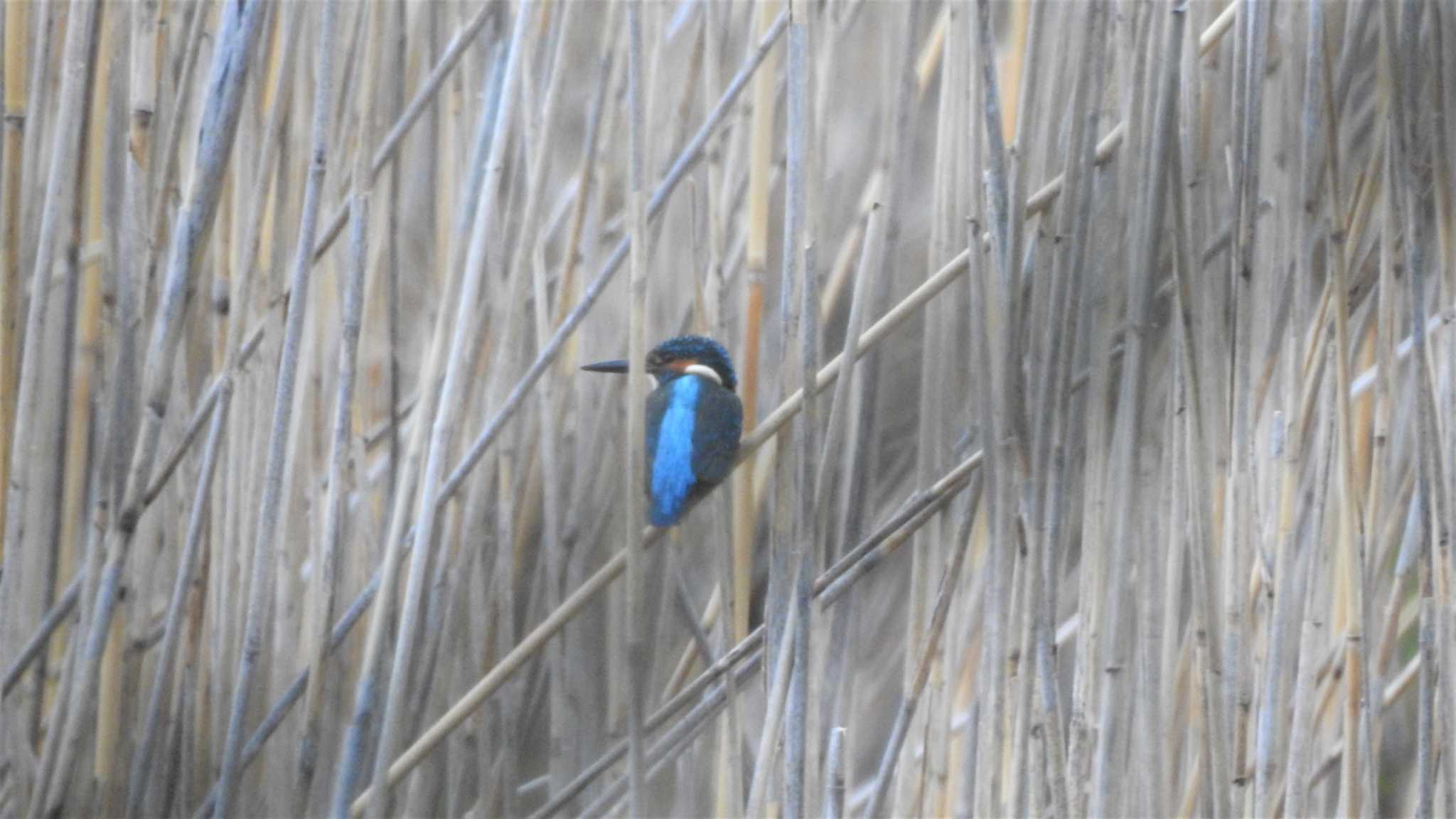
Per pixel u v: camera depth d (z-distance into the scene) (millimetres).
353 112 7277
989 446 6137
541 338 7176
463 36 6934
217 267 6938
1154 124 6086
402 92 7508
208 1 6375
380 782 6184
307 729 6441
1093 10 5996
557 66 6492
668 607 7605
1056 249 6180
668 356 6957
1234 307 6293
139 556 7027
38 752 7117
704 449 6328
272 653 7195
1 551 6797
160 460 7043
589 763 8273
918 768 7145
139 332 6801
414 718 7340
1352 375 7242
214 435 6324
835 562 6680
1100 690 6500
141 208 6387
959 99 6578
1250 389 6320
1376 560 6598
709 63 6918
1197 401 6211
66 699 6551
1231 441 6531
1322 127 6406
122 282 6375
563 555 7691
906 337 10172
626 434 7691
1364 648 6363
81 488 7098
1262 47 6102
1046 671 6168
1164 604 6785
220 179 6184
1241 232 6219
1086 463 6512
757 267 6660
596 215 7625
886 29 7246
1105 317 6402
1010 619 6262
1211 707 6234
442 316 6465
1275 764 6426
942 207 6676
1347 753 6457
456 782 7316
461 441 7320
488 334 7375
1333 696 7324
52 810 6344
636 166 6152
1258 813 6430
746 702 8586
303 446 7160
